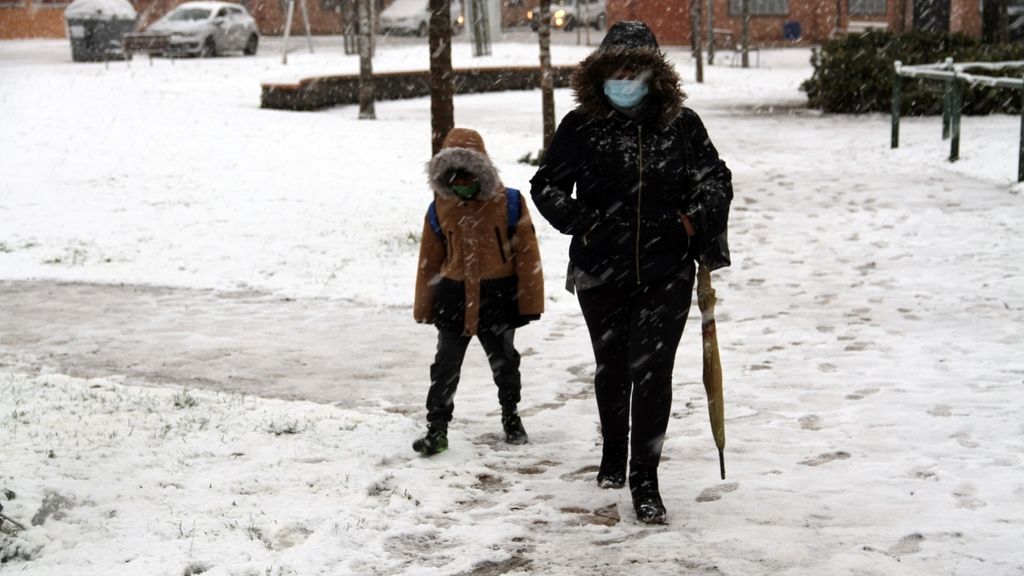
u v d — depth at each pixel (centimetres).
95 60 5659
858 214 2134
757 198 2350
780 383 1152
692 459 935
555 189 804
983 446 939
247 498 834
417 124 3609
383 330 1437
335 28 9000
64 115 3562
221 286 1694
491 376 1227
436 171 905
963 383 1126
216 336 1411
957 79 2625
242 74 4991
